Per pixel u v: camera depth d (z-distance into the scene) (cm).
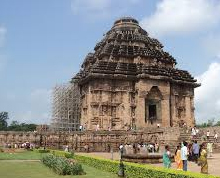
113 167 2466
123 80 5934
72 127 7081
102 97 5775
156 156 3138
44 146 4975
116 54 6172
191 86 6456
